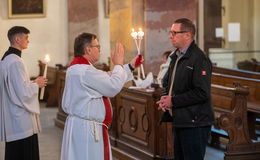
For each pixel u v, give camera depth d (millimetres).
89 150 4160
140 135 6586
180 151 4586
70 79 4188
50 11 14328
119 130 7184
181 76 4395
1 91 5371
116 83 4109
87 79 4109
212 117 4422
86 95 4129
